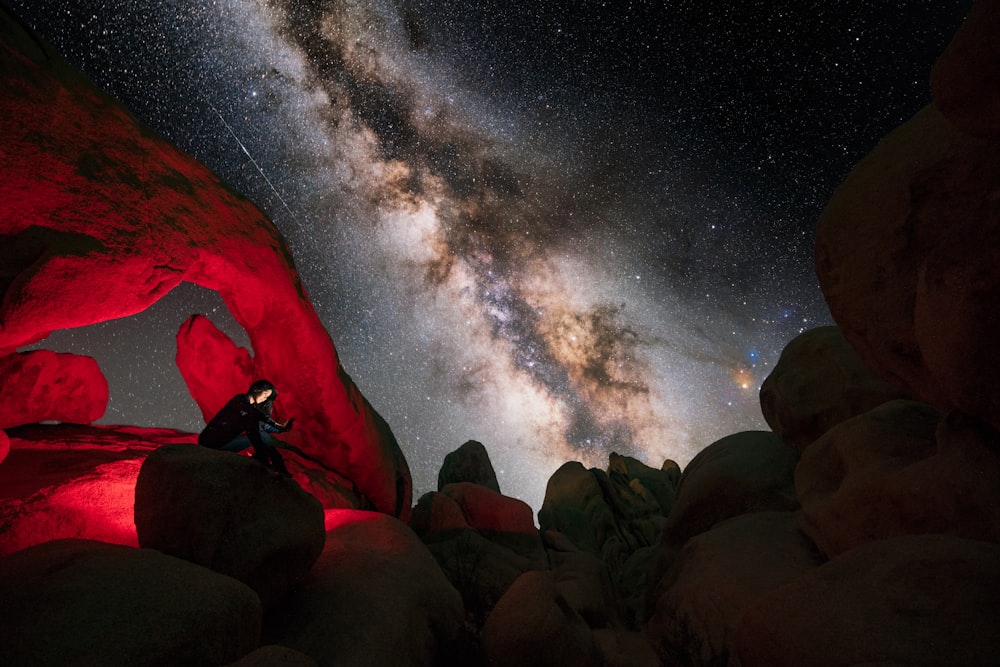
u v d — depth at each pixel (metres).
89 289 4.82
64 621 2.48
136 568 2.93
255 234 6.88
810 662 2.57
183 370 7.42
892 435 4.39
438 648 4.29
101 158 5.36
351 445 7.45
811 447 5.14
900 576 2.66
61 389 6.92
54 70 5.30
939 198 3.67
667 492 11.92
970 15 2.83
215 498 3.50
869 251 4.11
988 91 2.81
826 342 6.47
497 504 8.88
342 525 5.33
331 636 3.64
